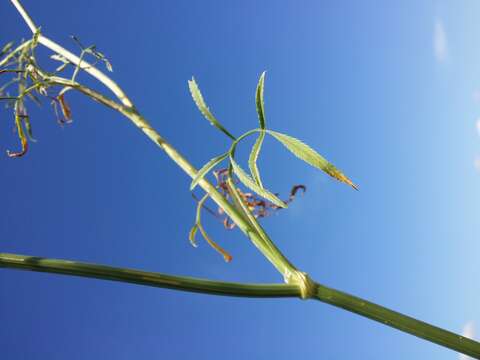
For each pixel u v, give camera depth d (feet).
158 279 0.41
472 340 0.43
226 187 0.55
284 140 0.43
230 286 0.42
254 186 0.44
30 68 0.58
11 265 0.40
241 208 0.50
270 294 0.43
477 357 0.42
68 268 0.40
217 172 0.55
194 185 0.45
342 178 0.42
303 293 0.44
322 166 0.42
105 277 0.40
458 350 0.42
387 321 0.43
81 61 0.61
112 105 0.59
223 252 0.53
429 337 0.42
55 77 0.59
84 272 0.40
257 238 0.48
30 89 0.57
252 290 0.43
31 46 0.58
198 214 0.53
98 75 0.61
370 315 0.43
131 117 0.59
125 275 0.40
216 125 0.46
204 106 0.47
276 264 0.46
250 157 0.45
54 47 0.62
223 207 0.51
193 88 0.47
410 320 0.43
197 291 0.42
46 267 0.40
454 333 0.43
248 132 0.46
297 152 0.43
